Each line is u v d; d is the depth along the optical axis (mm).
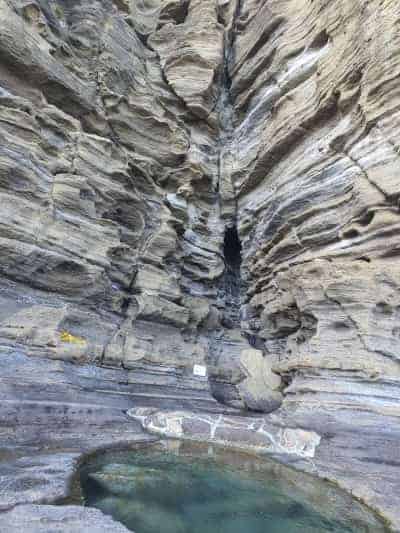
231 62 21547
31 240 10711
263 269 17219
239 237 19828
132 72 17516
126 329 13539
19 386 8875
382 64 11617
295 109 15695
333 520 5832
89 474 6418
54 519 4492
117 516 5121
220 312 18953
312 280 12375
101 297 12648
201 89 19578
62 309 11062
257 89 19406
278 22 18672
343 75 13031
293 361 12289
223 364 17375
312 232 13789
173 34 20500
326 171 13641
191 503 5977
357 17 13094
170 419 10305
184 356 15039
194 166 17984
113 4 19781
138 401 12148
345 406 9867
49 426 8469
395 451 8375
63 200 11898
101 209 13617
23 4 13070
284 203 15211
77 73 14859
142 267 14875
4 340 9492
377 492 6844
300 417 10398
